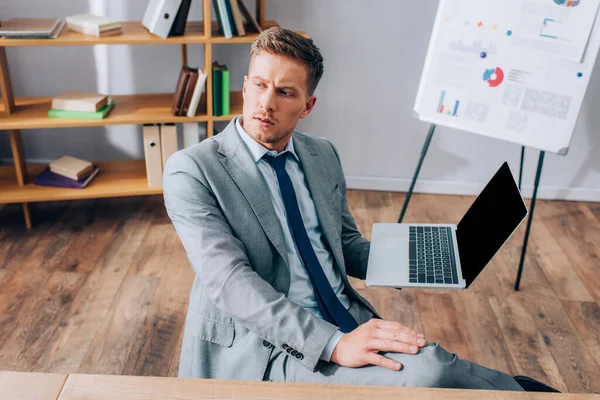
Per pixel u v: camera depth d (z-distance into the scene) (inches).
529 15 92.7
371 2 119.1
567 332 91.0
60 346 83.1
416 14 120.0
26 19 105.2
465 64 98.0
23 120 104.5
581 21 89.9
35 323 87.5
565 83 92.7
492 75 96.7
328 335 46.5
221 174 53.4
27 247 107.3
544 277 105.3
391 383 44.2
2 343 83.1
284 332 46.8
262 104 51.7
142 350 83.4
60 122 104.4
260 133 53.2
